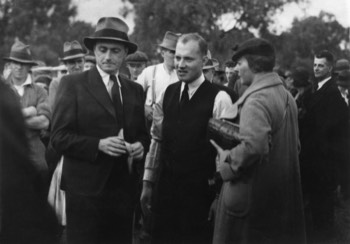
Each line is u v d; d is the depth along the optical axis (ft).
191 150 9.80
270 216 8.72
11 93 3.19
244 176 8.66
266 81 8.68
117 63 9.67
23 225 3.11
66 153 9.41
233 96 10.62
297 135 9.21
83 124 9.43
